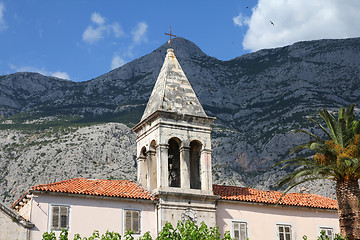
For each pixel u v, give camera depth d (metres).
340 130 37.50
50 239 30.75
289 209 44.91
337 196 36.97
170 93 43.69
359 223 35.47
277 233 43.56
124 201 39.00
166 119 42.12
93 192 38.16
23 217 37.44
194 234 31.38
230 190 45.06
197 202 41.00
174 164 44.62
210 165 42.72
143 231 38.81
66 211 36.91
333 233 45.66
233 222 42.22
